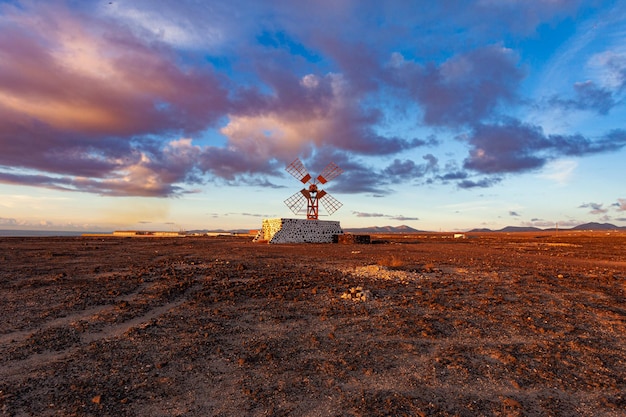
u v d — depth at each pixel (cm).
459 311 1066
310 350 770
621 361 725
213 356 734
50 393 579
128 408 537
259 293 1285
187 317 997
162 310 1075
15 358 715
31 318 973
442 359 722
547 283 1505
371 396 578
